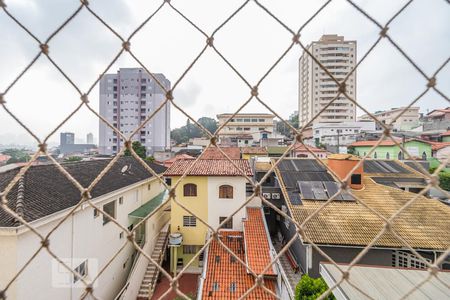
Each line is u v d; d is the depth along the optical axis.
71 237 5.91
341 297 3.19
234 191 9.41
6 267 4.37
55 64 1.51
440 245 5.83
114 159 1.54
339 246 6.05
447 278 3.35
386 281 3.36
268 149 20.27
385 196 8.26
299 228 1.45
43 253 5.06
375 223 6.74
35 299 4.84
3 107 1.45
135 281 7.93
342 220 6.90
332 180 9.68
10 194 5.32
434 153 18.58
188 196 9.48
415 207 7.55
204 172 9.51
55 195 6.04
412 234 6.25
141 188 10.70
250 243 7.90
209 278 6.84
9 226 4.35
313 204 7.72
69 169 7.96
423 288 3.18
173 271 8.99
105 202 7.53
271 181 12.17
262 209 10.18
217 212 9.41
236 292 6.36
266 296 6.26
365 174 10.99
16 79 1.48
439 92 1.45
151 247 9.58
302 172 10.62
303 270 6.85
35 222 4.73
